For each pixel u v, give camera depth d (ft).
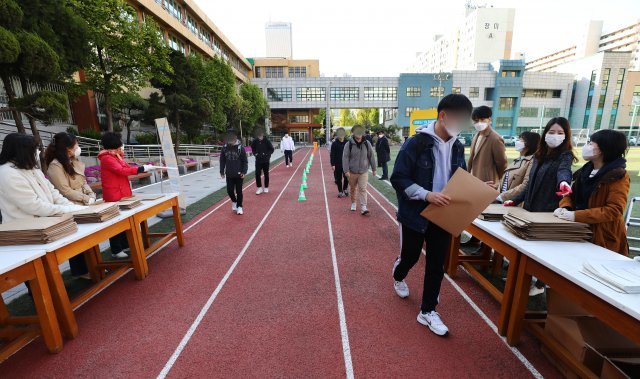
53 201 9.92
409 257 8.95
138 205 12.18
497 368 7.18
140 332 8.72
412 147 7.98
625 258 6.48
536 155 9.86
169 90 55.31
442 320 9.07
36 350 8.05
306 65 173.06
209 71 73.31
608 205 7.35
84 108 51.88
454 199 7.20
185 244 15.76
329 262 13.35
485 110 12.15
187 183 36.70
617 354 6.50
